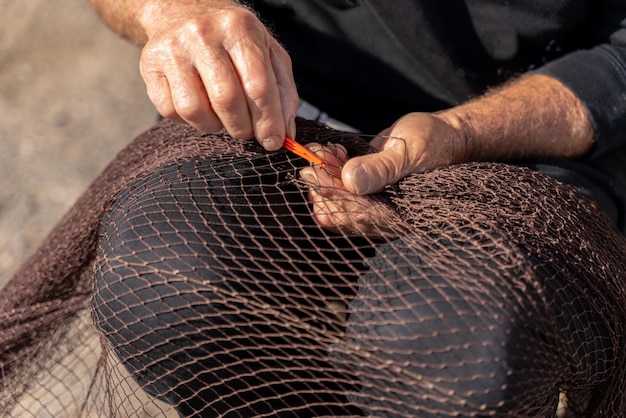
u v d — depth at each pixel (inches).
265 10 35.1
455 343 24.6
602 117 32.1
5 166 67.5
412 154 28.6
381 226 27.2
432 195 28.0
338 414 27.5
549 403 26.1
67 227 33.2
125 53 88.3
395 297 25.5
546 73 33.1
